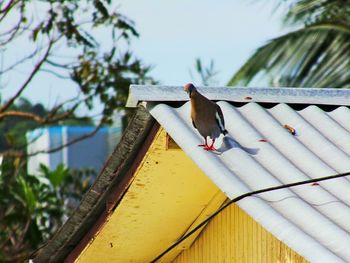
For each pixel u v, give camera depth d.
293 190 10.34
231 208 12.12
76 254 12.70
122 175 11.42
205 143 10.67
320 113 11.89
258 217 9.66
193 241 13.02
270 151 10.84
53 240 12.59
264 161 10.69
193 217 12.31
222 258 12.36
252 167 10.41
